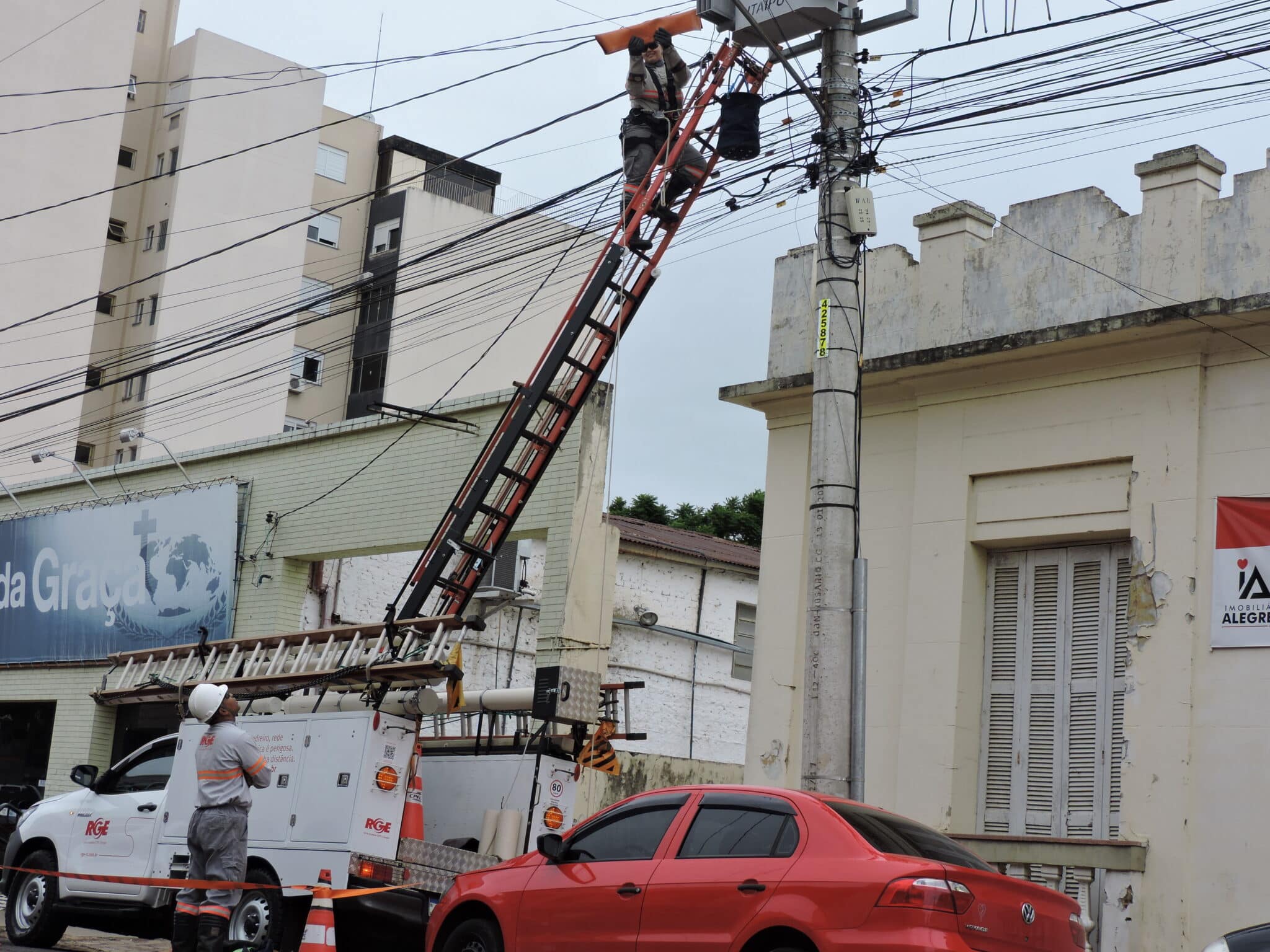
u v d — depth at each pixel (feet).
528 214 55.11
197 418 150.00
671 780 67.31
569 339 50.03
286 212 157.89
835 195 35.83
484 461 51.70
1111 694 41.70
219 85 156.25
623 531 86.94
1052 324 43.73
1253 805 37.29
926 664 44.65
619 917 27.96
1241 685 38.19
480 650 75.46
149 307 152.15
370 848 37.76
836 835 25.90
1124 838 39.34
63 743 79.00
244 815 34.06
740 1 36.52
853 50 36.88
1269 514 38.52
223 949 33.99
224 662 46.85
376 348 156.15
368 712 38.88
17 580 84.02
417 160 165.78
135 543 76.79
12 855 45.60
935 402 46.39
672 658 85.92
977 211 47.16
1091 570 42.91
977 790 43.80
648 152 49.16
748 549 100.63
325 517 68.69
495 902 30.68
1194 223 41.09
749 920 25.70
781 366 50.31
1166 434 40.83
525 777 41.16
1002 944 24.54
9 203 140.26
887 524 47.09
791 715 47.39
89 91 146.41
